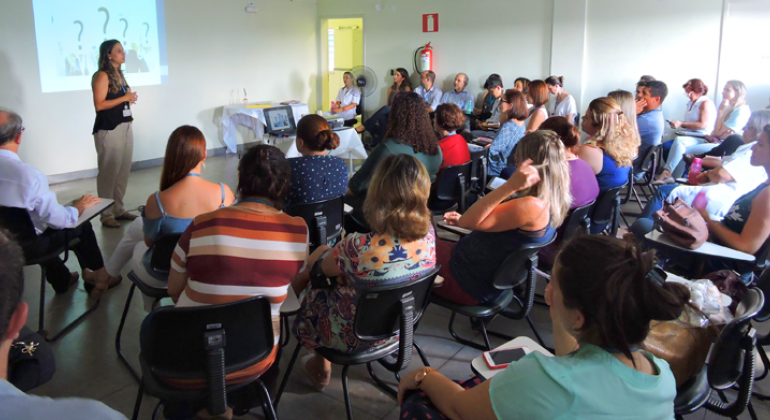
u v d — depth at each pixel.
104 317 2.80
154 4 6.66
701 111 5.33
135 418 1.82
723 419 2.00
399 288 1.64
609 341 0.90
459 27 7.89
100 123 4.26
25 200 2.35
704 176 3.04
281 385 1.97
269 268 1.59
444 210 3.68
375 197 1.63
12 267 0.71
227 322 1.50
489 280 2.10
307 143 2.60
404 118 2.97
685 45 6.43
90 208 2.77
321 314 1.82
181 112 7.19
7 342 0.72
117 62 4.32
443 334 2.67
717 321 1.65
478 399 1.01
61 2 5.74
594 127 3.07
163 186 2.21
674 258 2.40
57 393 2.15
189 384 1.55
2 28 5.33
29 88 5.61
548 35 7.25
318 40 9.03
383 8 8.41
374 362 2.42
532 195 1.99
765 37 6.00
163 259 2.11
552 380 0.89
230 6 7.57
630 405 0.89
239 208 1.62
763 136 2.17
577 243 0.95
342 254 1.67
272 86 8.41
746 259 2.11
